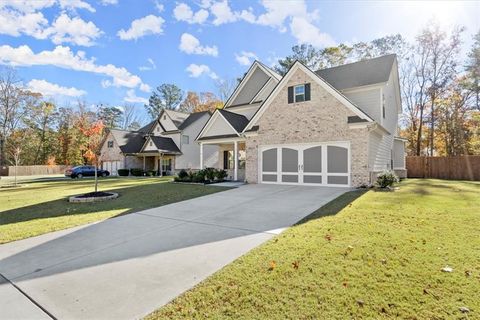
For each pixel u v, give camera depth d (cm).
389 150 1739
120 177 2833
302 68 1390
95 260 441
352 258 397
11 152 4047
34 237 588
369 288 311
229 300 299
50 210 886
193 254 452
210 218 726
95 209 890
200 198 1069
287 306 282
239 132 1691
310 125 1363
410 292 300
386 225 569
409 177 2141
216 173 1717
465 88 2405
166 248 489
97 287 345
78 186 1723
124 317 276
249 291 316
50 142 4525
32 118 4316
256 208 830
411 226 559
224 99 4462
